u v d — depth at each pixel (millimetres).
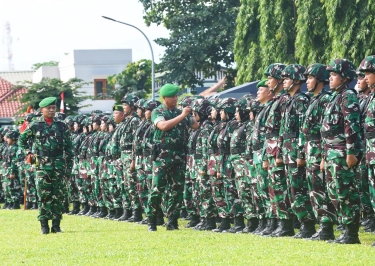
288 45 42344
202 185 19734
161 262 13586
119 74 64188
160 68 57250
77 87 58250
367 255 13125
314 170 15438
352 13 35312
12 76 96312
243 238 16781
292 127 16094
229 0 55938
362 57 35438
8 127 33812
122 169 23625
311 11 37906
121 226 21406
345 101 14633
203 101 20109
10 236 19641
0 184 35781
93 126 25875
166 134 18969
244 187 18297
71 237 18719
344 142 14812
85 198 27047
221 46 56344
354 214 14828
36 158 19969
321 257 13055
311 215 16125
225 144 18781
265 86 17641
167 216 19719
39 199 20031
